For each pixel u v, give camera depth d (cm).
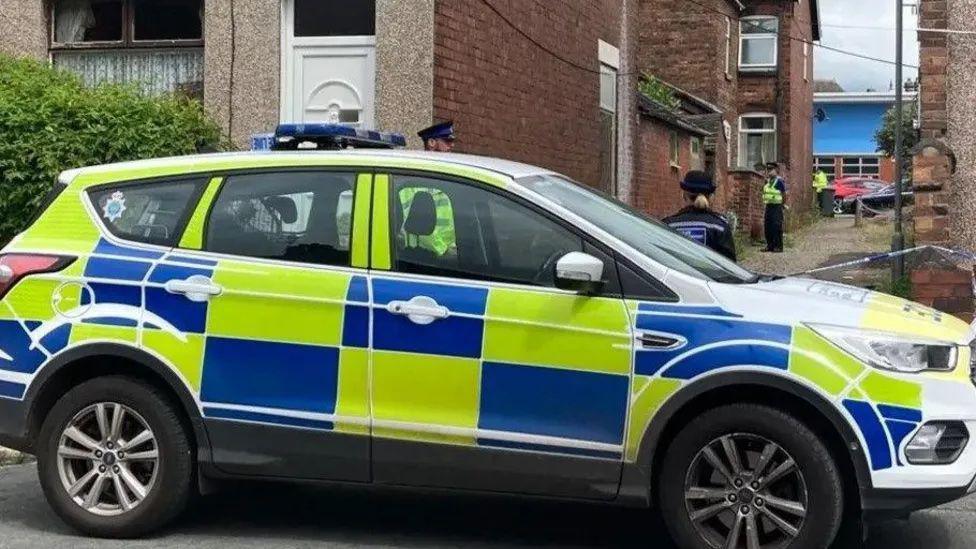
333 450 545
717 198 2430
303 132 683
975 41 1177
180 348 559
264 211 571
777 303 514
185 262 568
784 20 3127
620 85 1711
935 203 1155
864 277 1603
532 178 569
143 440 570
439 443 532
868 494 497
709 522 519
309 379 546
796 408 507
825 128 5322
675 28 2772
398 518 625
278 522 615
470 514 634
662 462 523
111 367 580
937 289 1125
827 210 3666
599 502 525
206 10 1152
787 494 510
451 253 544
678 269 529
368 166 566
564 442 521
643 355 512
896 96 1391
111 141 964
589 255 522
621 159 1719
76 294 577
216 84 1151
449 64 1141
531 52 1353
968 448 500
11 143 943
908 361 500
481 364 528
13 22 1209
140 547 567
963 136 1186
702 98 2767
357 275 548
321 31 1139
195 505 646
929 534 593
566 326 521
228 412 554
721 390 512
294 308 549
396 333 536
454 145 1151
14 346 582
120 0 1204
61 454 579
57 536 585
